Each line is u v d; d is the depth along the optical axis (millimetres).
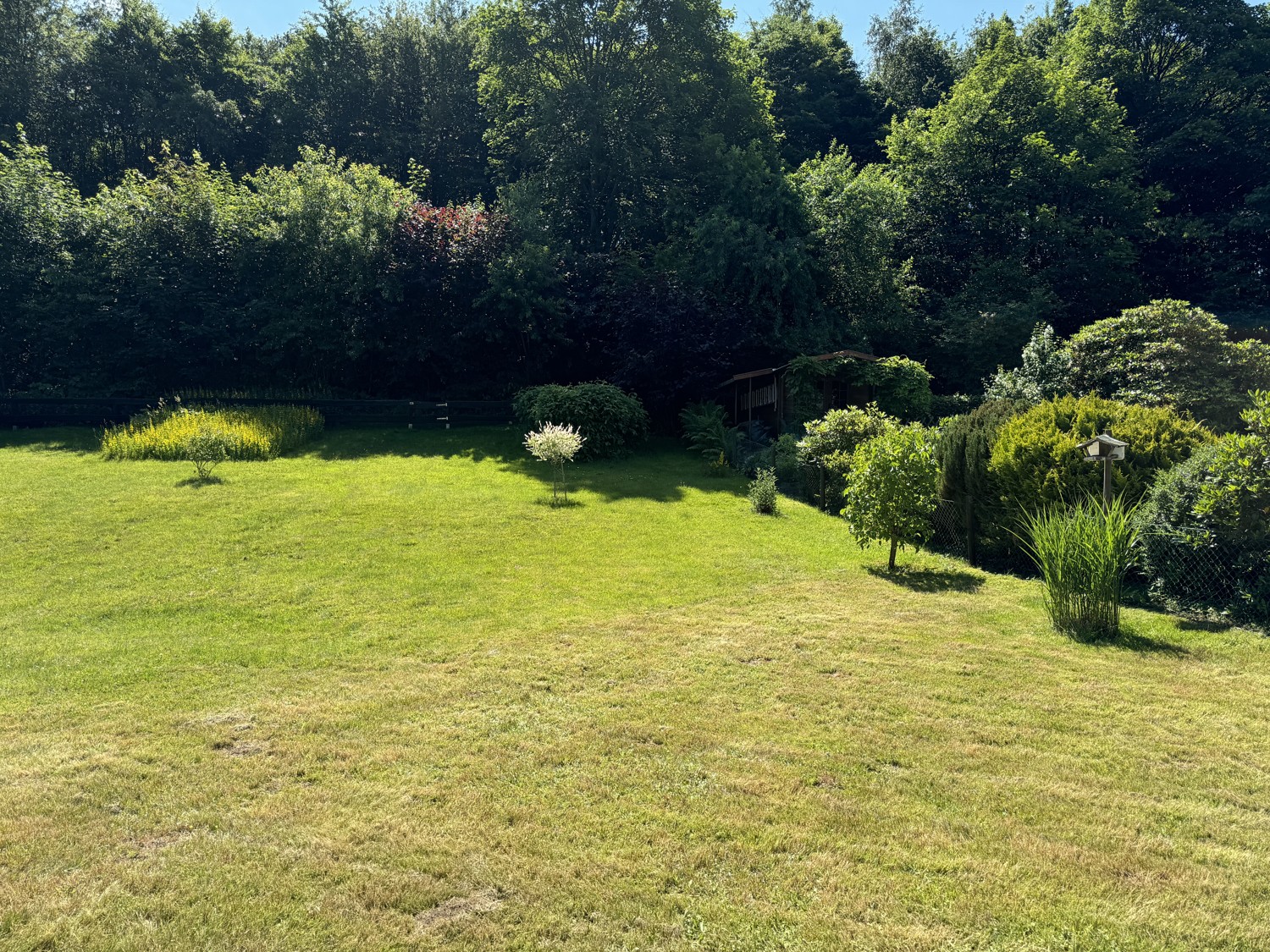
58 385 21297
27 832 3809
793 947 2939
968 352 23344
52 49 29438
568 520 12008
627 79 25875
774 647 6559
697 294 20859
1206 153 29641
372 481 14469
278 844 3693
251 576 9047
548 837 3719
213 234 21750
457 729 4977
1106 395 13367
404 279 21156
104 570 9211
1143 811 3900
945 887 3299
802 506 13695
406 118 33000
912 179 29141
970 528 10016
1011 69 27672
